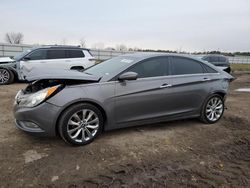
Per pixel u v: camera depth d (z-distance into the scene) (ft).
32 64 31.48
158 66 13.91
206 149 12.12
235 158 11.33
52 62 32.68
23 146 11.44
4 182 8.57
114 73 12.49
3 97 22.68
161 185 8.87
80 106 11.29
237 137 13.92
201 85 15.21
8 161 10.00
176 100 14.26
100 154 10.97
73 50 34.65
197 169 10.11
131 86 12.61
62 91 11.03
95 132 12.04
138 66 13.20
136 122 13.12
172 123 15.90
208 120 15.92
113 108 12.19
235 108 21.04
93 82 11.83
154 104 13.44
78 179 8.98
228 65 51.52
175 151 11.67
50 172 9.34
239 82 45.19
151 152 11.42
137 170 9.79
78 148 11.45
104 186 8.66
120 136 13.14
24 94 11.87
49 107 10.72
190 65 15.24
